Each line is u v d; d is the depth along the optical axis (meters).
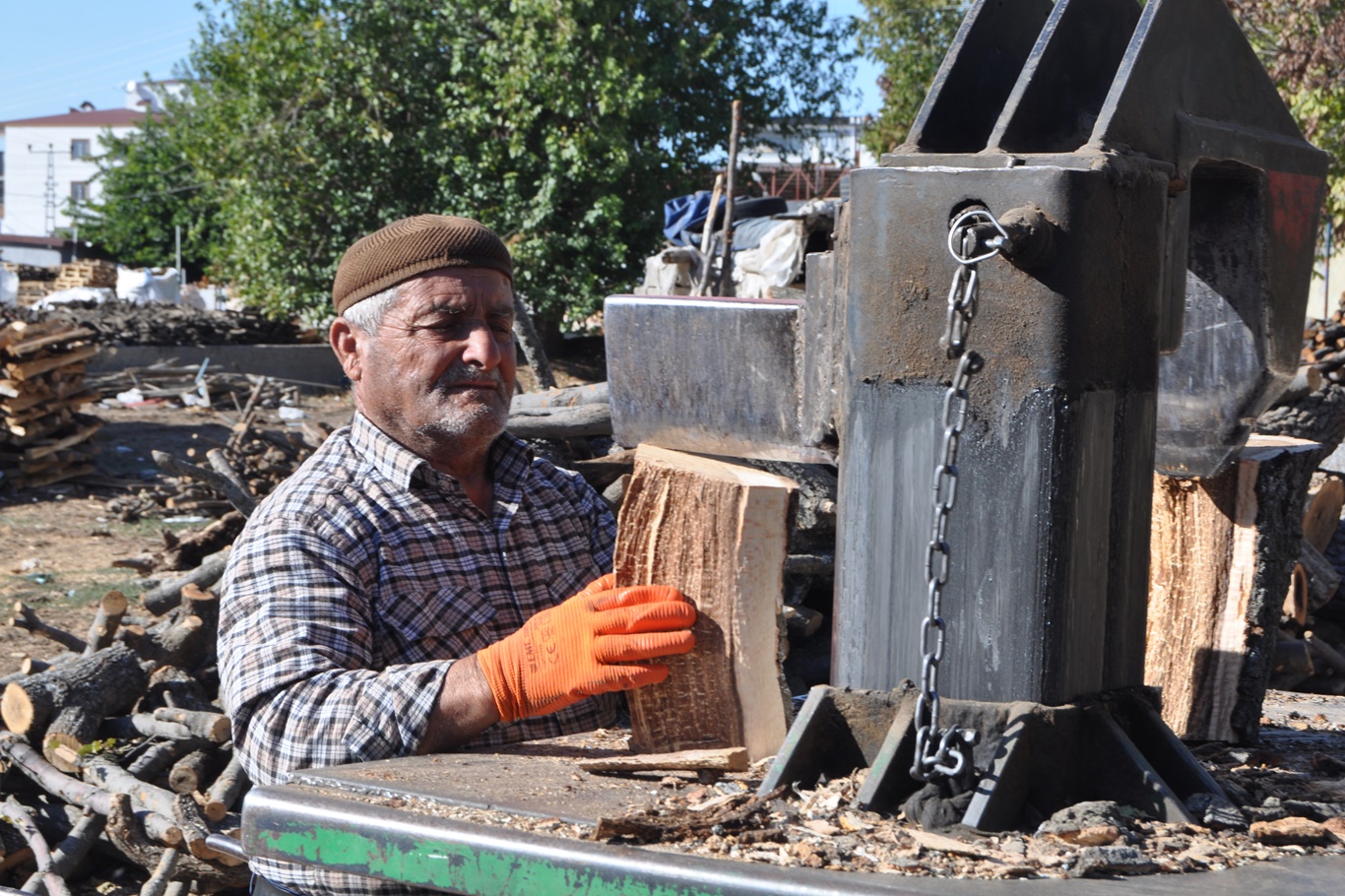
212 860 3.82
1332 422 5.92
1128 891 1.30
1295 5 11.23
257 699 1.97
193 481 10.81
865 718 1.63
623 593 1.82
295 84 18.73
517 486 2.35
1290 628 4.73
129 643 4.90
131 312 20.45
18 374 11.58
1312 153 2.04
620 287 19.42
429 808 1.60
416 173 19.28
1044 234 1.47
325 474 2.21
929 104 1.73
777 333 1.88
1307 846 1.47
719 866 1.34
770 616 1.83
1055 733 1.55
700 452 2.00
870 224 1.61
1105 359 1.57
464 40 18.62
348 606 2.06
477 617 2.20
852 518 1.67
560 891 1.41
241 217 19.45
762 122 20.75
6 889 2.71
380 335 2.22
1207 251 2.03
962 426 1.49
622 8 18.97
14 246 60.38
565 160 18.56
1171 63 1.71
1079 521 1.56
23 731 4.47
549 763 1.86
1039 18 1.91
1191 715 2.17
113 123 71.75
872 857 1.39
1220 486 2.20
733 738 1.82
